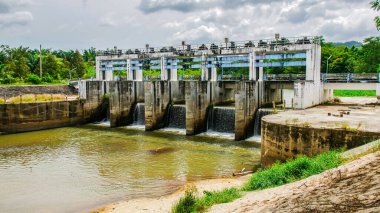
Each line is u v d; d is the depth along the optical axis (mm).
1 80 72438
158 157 32312
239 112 38156
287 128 24859
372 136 21344
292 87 42875
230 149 34781
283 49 40562
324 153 20891
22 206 21547
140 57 54938
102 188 24516
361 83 39094
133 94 53000
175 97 50469
